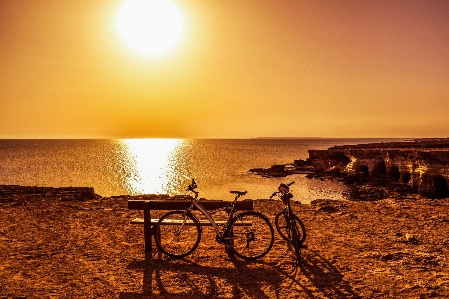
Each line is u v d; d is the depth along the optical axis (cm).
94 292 553
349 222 1025
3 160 10544
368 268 646
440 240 816
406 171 4312
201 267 665
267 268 656
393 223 998
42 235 909
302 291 554
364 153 5525
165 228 967
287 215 698
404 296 531
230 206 704
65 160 10800
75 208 1317
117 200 1563
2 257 725
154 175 6788
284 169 6950
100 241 850
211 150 18962
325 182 5312
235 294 546
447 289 550
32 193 1852
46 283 589
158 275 626
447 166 3425
